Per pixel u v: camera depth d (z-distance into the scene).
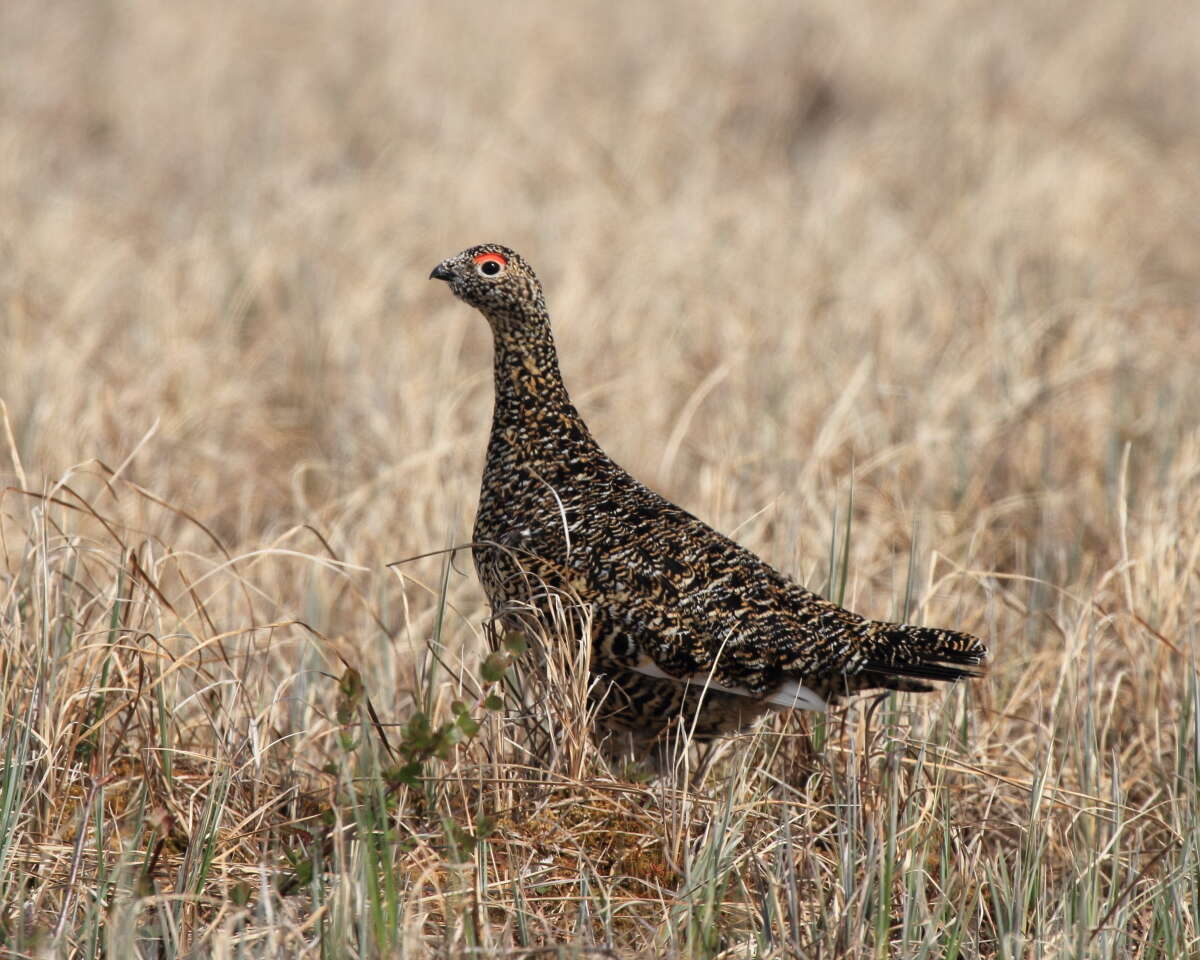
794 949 10.18
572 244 28.95
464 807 11.90
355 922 9.83
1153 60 47.59
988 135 37.78
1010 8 52.44
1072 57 46.59
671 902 10.94
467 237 30.00
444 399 20.86
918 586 16.11
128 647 12.14
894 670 12.13
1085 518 19.09
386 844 10.03
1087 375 22.61
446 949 9.70
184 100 41.16
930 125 39.75
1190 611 14.39
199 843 10.77
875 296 26.06
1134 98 45.22
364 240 29.00
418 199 31.61
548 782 11.77
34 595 13.07
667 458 18.86
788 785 12.54
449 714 13.45
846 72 45.75
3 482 18.03
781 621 12.20
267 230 29.28
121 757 12.49
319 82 43.59
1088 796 12.27
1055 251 29.88
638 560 12.36
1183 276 30.78
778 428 20.75
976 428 21.34
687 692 12.52
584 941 9.99
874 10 51.47
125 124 40.06
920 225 31.88
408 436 20.34
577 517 12.82
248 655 13.02
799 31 49.12
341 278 27.09
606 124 37.84
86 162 37.75
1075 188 33.06
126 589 13.66
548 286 27.31
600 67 45.22
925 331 25.64
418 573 16.77
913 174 36.09
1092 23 50.28
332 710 13.96
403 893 10.54
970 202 32.50
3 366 22.12
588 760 12.34
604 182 33.78
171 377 22.06
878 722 13.29
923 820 11.92
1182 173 36.97
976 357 23.30
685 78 43.44
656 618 12.22
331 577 16.61
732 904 10.95
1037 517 19.72
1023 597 17.28
